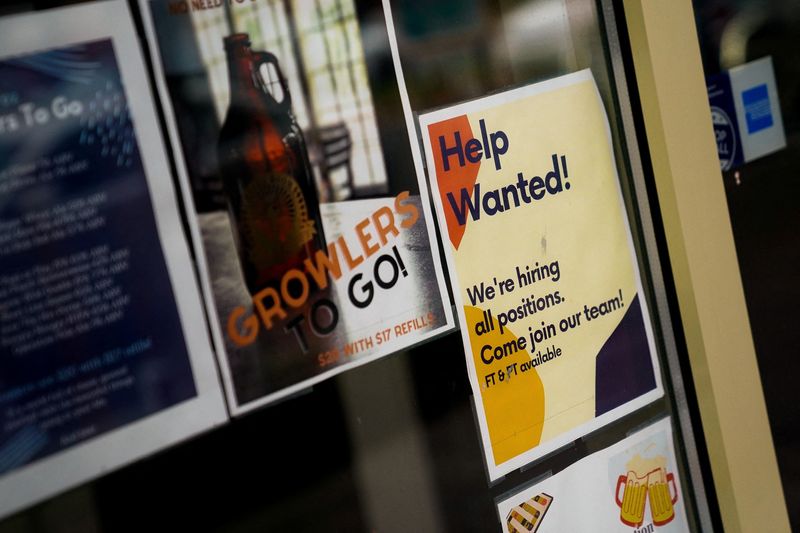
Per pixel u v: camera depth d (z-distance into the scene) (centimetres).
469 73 130
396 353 123
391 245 122
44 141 96
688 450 154
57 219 97
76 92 98
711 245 150
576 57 141
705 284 149
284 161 113
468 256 130
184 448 106
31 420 96
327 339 117
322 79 116
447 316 128
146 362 103
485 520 133
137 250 102
